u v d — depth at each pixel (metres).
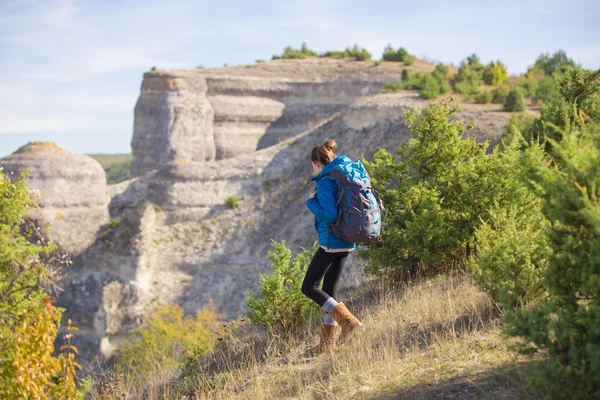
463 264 8.38
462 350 4.85
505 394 3.82
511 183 7.84
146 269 40.44
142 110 64.94
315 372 5.47
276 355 6.70
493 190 7.97
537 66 56.66
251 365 6.41
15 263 4.46
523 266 5.53
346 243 5.78
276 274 7.48
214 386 6.26
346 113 44.28
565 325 3.62
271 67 71.88
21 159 43.16
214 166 45.88
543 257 5.58
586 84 10.88
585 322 3.53
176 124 62.03
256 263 39.84
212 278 39.91
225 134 66.06
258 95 68.19
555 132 10.77
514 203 7.79
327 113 69.00
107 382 7.28
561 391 3.64
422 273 8.87
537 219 7.19
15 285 4.64
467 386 4.11
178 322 31.81
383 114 40.72
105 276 40.19
